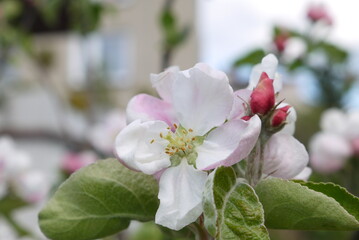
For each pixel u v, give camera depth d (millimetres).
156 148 204
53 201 221
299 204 193
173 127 207
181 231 216
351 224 191
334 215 191
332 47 669
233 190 187
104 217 220
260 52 566
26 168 593
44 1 859
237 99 205
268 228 203
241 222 183
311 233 741
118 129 736
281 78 214
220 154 197
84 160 672
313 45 655
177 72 207
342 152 555
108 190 219
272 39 634
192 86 204
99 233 222
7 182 584
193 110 204
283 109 201
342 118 578
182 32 616
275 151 206
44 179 611
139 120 201
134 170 199
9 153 586
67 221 220
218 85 202
